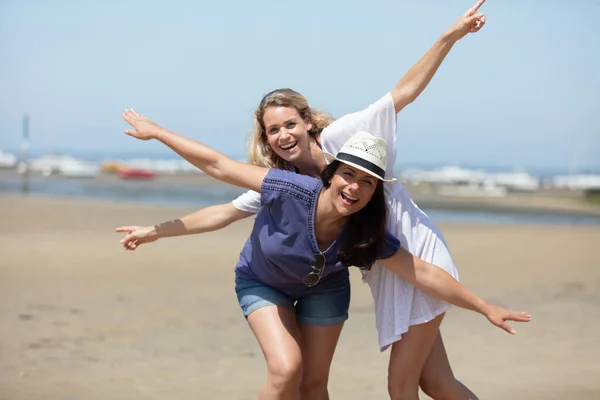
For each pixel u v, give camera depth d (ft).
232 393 18.53
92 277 34.53
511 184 151.43
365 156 12.72
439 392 14.98
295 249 13.52
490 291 32.65
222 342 23.58
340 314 14.83
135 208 77.61
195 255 42.37
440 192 134.21
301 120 14.87
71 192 111.34
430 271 13.75
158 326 25.49
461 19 13.69
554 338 24.43
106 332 24.48
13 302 28.71
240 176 13.66
